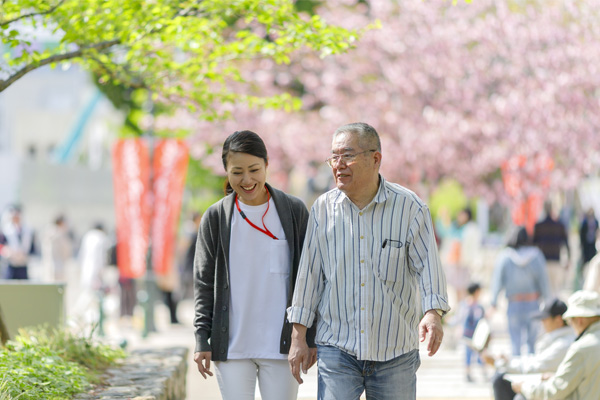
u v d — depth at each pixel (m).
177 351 19.06
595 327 14.27
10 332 19.20
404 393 10.96
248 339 11.63
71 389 13.78
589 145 53.09
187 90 19.55
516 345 26.86
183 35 17.36
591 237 45.31
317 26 17.11
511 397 16.27
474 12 54.31
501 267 26.78
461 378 24.67
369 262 10.82
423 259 10.84
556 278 37.88
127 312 40.53
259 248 11.67
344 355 10.88
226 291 11.66
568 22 52.22
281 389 11.70
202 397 21.64
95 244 40.50
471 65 53.75
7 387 12.48
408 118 54.25
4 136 121.25
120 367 16.88
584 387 14.19
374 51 54.69
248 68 56.19
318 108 60.94
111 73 18.72
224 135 58.22
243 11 17.33
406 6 54.59
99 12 17.45
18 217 40.94
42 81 123.12
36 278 53.12
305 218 11.93
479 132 53.66
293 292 11.67
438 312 10.59
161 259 37.00
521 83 53.09
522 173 53.81
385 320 10.80
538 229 38.00
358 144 10.75
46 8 16.39
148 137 37.47
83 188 69.44
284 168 60.97
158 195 37.12
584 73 51.44
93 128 90.38
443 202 85.62
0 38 16.14
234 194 11.84
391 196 10.91
